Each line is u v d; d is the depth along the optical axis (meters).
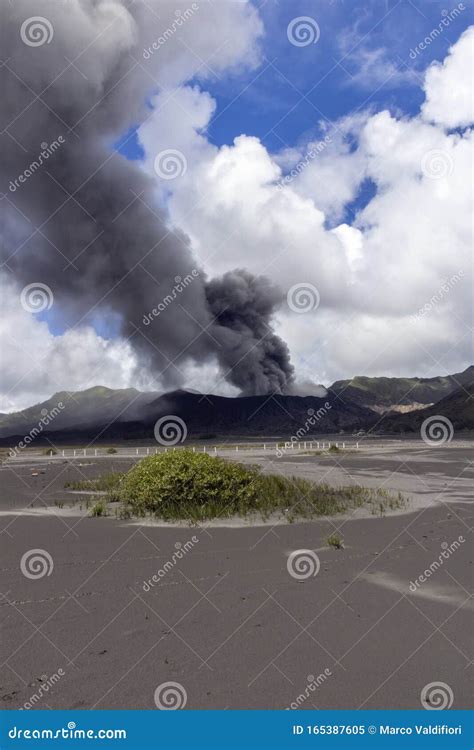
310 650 5.41
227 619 6.32
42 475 27.11
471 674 4.86
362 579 7.95
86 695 4.58
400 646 5.47
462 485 21.28
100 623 6.21
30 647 5.54
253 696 4.52
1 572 8.48
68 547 10.25
